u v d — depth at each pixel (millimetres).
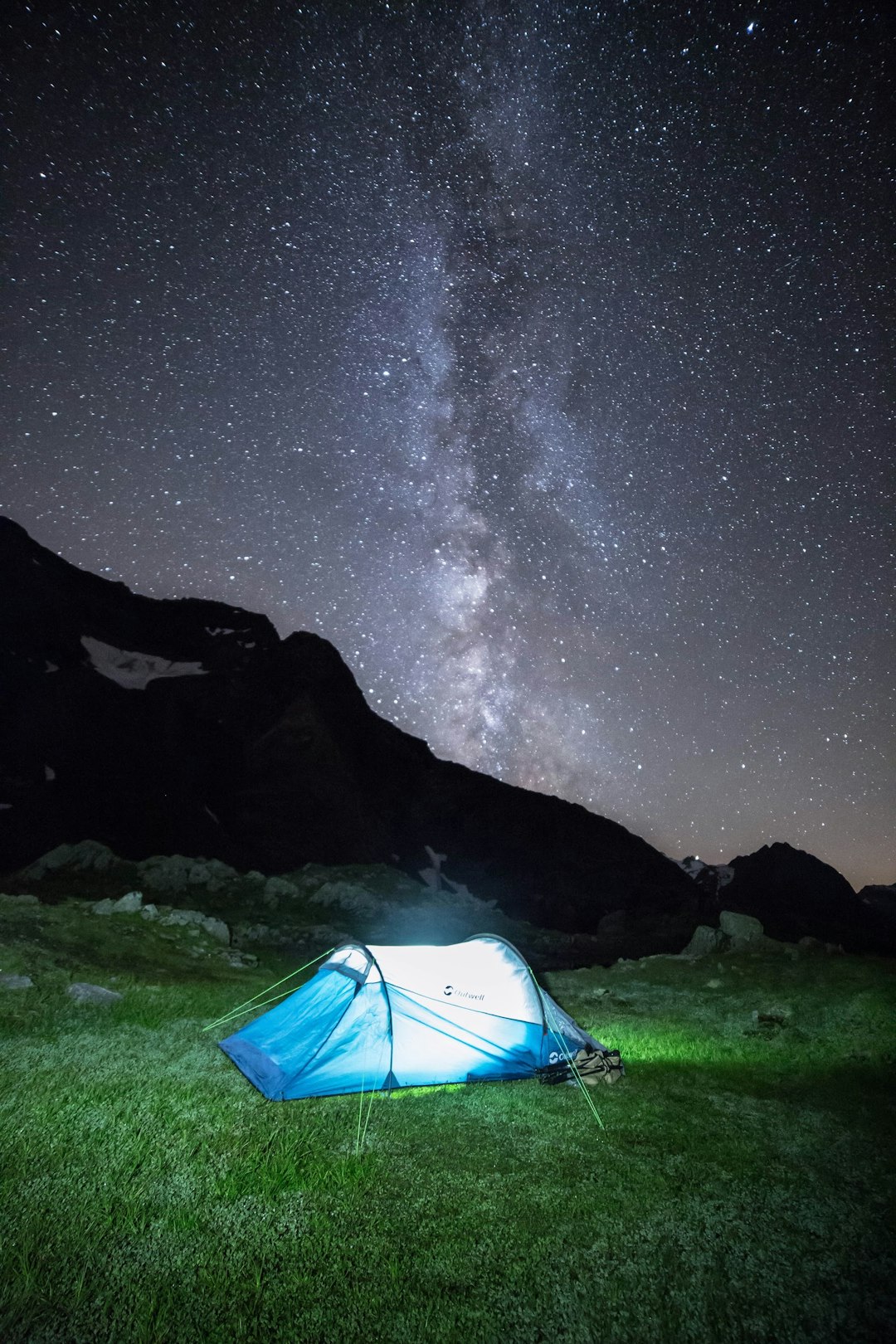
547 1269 4516
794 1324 4129
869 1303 4359
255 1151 5859
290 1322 3871
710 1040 10734
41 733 50938
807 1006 12352
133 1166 5461
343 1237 4734
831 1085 8719
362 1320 3938
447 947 8906
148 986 11867
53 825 44812
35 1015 9094
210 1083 7316
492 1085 7898
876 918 67000
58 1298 3926
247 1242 4602
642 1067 8984
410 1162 5898
